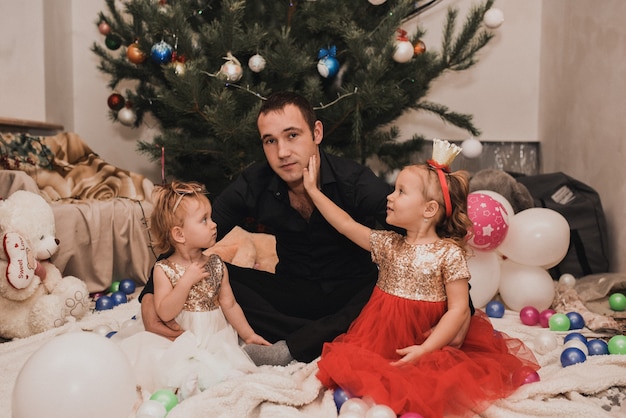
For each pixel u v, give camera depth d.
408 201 2.01
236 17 3.62
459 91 5.06
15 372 2.10
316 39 4.02
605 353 2.25
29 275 2.56
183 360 1.93
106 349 1.56
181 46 3.76
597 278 3.26
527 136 5.08
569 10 4.34
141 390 1.94
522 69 5.03
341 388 1.84
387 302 2.03
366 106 3.81
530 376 1.90
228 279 2.27
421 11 4.81
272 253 3.71
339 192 2.27
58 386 1.44
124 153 4.98
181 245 2.13
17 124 3.89
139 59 3.94
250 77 3.87
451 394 1.75
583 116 4.08
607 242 3.63
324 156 2.29
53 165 3.92
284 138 2.12
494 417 1.71
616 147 3.58
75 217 3.28
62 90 4.61
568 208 3.58
